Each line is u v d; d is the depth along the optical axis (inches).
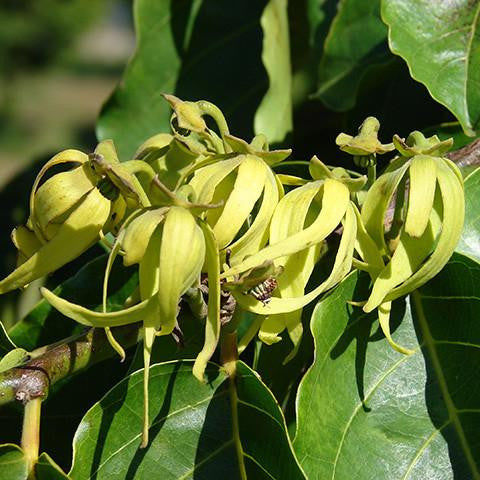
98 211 21.1
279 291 21.0
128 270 25.3
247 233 20.7
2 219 31.8
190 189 20.3
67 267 28.4
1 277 31.5
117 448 21.8
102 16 235.0
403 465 22.0
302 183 21.4
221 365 22.2
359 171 28.4
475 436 22.1
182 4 30.0
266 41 27.4
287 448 21.4
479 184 23.3
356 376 22.2
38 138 175.0
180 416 22.1
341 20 28.1
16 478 21.2
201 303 20.9
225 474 22.0
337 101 27.9
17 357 21.9
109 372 25.1
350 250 21.1
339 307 22.1
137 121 29.7
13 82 212.8
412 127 27.3
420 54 24.7
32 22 217.2
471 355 22.4
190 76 29.9
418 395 22.4
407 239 21.3
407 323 22.7
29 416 21.4
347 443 21.9
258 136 21.1
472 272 22.3
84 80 232.8
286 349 24.3
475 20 24.8
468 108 24.6
